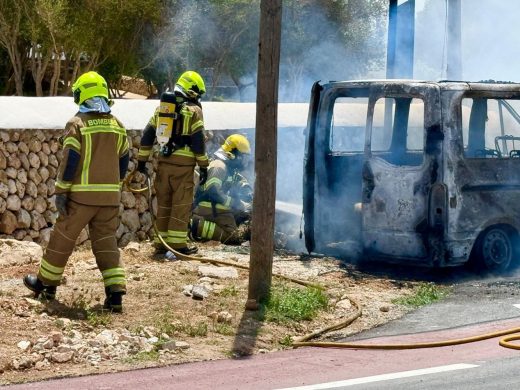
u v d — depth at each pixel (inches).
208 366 302.5
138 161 477.7
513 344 331.3
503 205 456.8
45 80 1838.1
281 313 371.2
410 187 448.1
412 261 450.9
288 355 322.7
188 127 468.1
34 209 509.4
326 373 294.5
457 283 445.4
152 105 571.2
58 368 292.2
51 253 357.1
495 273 459.8
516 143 472.1
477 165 450.3
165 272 432.1
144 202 552.7
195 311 366.3
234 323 355.6
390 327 365.7
